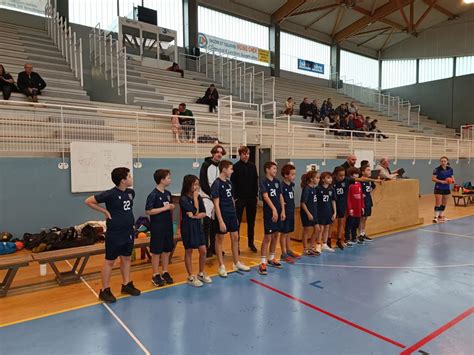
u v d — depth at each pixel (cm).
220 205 493
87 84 1334
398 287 448
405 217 829
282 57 2075
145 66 1394
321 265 540
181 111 944
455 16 2194
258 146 1104
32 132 649
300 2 1819
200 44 1720
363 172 677
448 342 315
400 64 2495
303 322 353
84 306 392
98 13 1434
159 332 333
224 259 578
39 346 309
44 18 1363
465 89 2195
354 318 362
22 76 877
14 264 412
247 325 347
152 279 461
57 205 629
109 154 675
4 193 582
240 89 1449
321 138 1250
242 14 1858
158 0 1603
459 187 1221
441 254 598
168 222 454
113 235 400
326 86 2295
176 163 766
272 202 508
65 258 448
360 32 2250
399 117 2211
